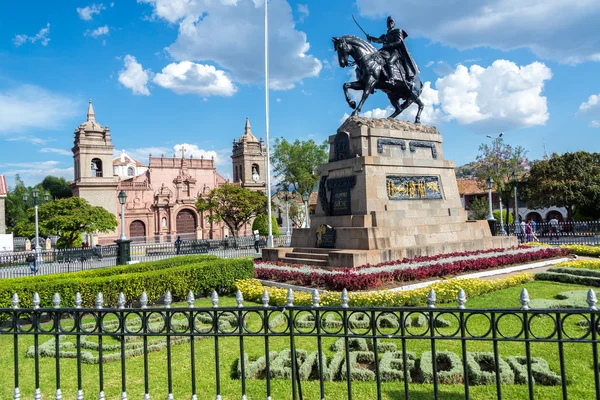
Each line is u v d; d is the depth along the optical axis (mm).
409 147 18516
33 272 25844
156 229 58656
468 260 15297
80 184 52688
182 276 13133
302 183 54312
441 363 6910
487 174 46562
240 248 38156
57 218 38000
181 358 7762
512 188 42906
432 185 18828
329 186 18266
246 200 45219
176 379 6797
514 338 4328
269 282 14578
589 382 6020
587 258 18953
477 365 6375
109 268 14797
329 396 5902
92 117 55469
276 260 18375
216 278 13945
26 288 10656
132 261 29625
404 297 10516
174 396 6184
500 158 46406
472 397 5695
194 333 4957
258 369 6926
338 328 8922
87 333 5105
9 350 8703
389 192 17250
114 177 56125
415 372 6684
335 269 14227
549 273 14180
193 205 61000
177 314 11188
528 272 15078
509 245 20297
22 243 52844
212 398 6055
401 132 18312
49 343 8641
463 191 58219
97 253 32062
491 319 4391
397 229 16516
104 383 6777
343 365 6590
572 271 14375
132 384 6691
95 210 41312
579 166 39125
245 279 14594
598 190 37312
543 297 11602
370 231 15797
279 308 4871
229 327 9492
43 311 5188
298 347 7992
